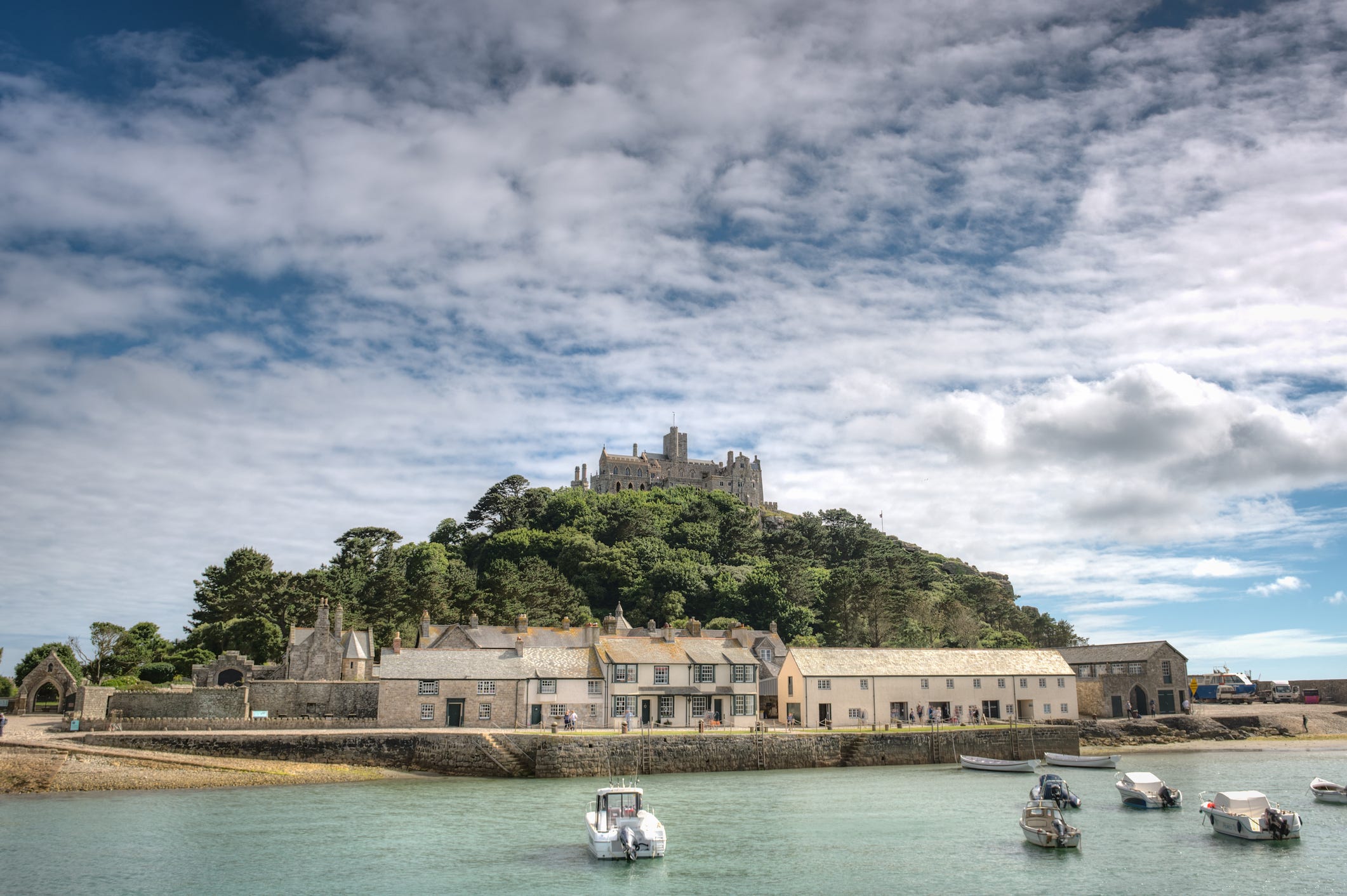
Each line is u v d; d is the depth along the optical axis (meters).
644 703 97.75
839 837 58.25
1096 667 133.12
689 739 85.50
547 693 94.25
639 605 182.75
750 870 50.53
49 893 45.22
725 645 106.44
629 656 98.25
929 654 112.62
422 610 148.50
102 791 72.31
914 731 94.19
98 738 78.19
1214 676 157.88
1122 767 93.06
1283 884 48.09
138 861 51.03
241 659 110.06
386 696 89.94
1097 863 52.16
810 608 184.88
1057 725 104.25
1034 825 57.25
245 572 160.75
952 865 51.75
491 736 81.69
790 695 106.50
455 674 92.38
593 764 81.56
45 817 62.22
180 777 75.06
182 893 45.47
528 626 119.88
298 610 142.00
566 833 58.38
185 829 58.84
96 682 110.06
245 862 51.16
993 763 87.19
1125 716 129.25
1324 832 59.91
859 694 105.44
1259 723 122.00
